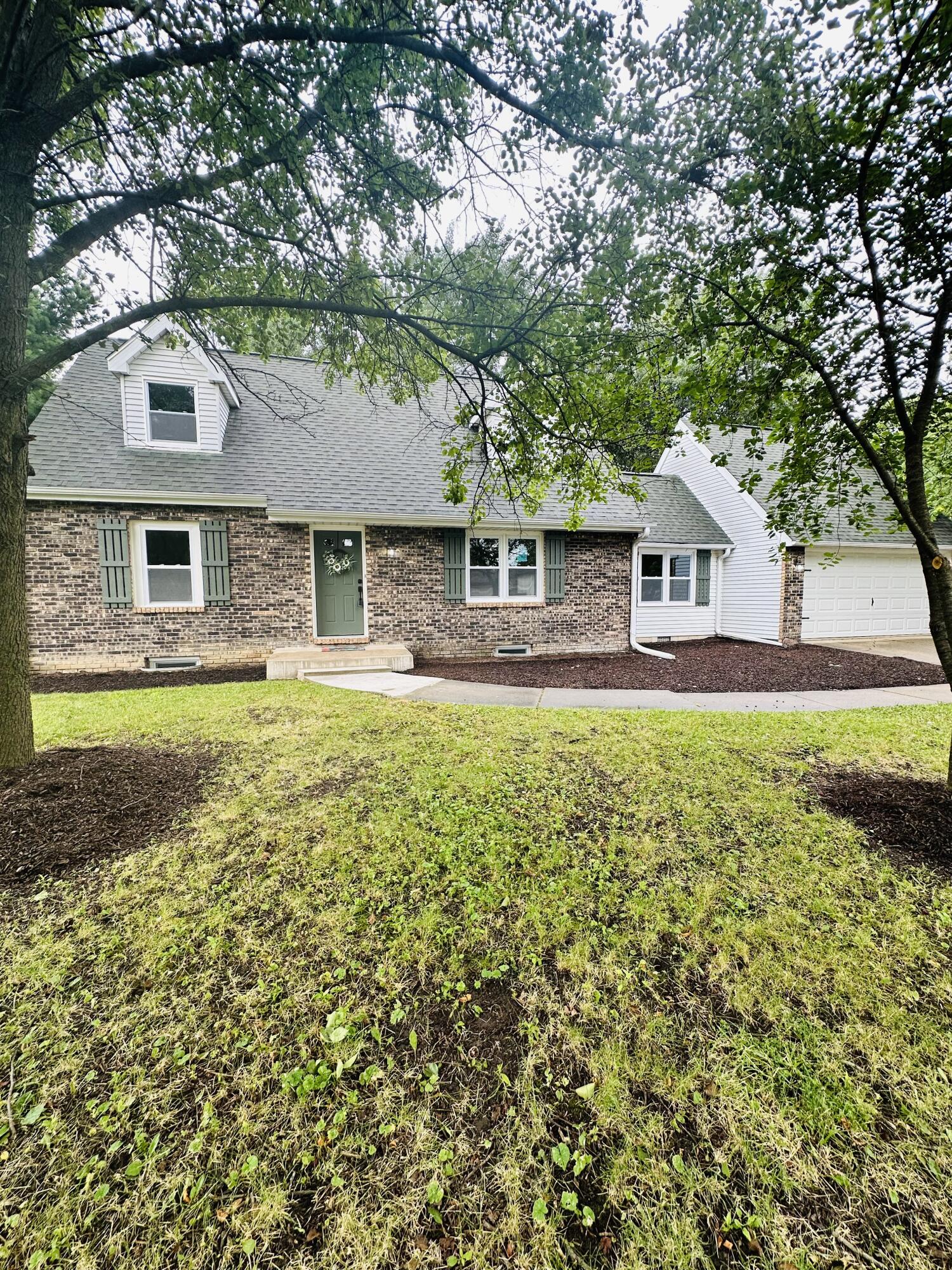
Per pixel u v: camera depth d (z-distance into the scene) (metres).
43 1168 1.47
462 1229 1.33
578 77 2.77
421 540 10.02
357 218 3.81
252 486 9.08
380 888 2.74
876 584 12.63
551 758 4.53
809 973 2.16
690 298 3.41
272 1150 1.52
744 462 12.88
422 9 2.74
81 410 8.56
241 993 2.08
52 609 8.24
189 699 6.66
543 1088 1.69
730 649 11.54
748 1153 1.50
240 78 3.00
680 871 2.88
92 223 3.48
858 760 4.47
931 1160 1.47
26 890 2.69
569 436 4.28
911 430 3.35
